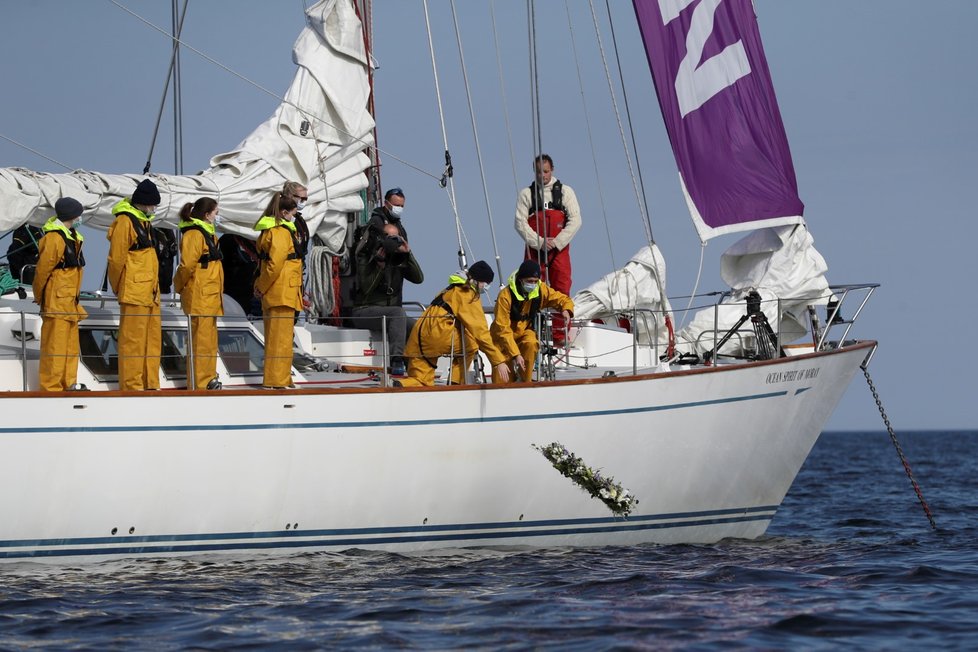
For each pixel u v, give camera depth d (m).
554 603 36.00
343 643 31.08
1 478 37.78
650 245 56.25
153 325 40.62
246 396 40.19
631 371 49.78
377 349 48.25
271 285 41.59
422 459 42.88
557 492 45.34
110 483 39.06
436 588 38.12
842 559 45.97
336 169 51.44
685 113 55.09
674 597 37.12
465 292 44.19
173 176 46.09
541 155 52.31
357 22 52.00
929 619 34.19
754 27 56.56
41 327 40.75
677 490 47.97
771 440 49.97
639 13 54.50
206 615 34.06
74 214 39.66
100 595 36.28
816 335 52.78
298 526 41.81
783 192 56.31
